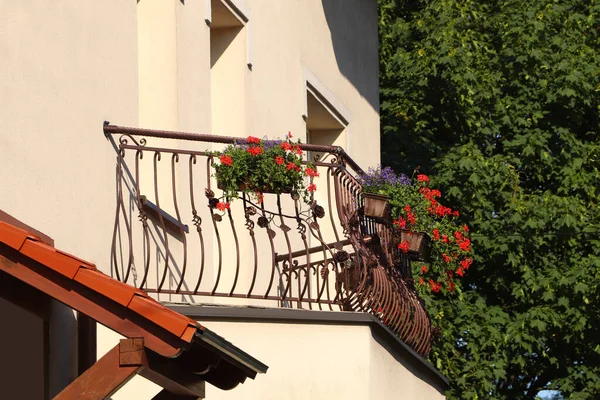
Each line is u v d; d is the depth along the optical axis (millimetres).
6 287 7500
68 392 6180
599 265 21031
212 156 9805
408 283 13344
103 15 9703
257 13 13953
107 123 9555
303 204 15336
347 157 11508
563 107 22906
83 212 8984
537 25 22906
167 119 11430
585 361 22172
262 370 6934
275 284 13758
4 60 7965
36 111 8352
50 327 7918
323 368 9938
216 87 13422
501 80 22953
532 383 23312
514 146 22625
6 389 7848
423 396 12773
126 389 8664
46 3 8656
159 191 11203
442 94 22828
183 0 11820
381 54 23922
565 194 22500
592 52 22969
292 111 15016
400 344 11531
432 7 23453
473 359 20969
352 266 10859
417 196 13328
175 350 6168
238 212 13141
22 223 7672
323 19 16703
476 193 21828
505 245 21453
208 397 9141
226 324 9219
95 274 6344
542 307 21219
